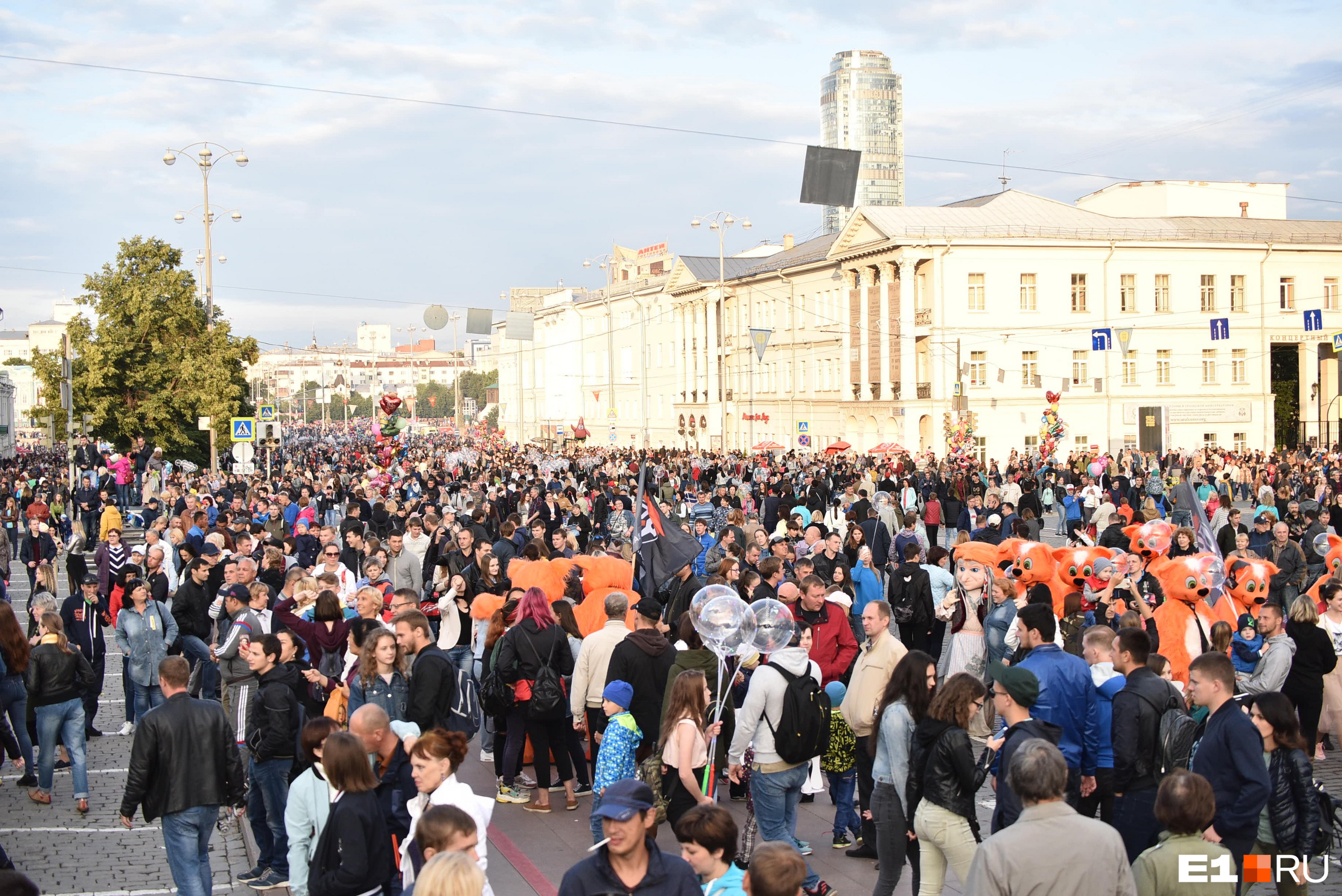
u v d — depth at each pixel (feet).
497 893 26.61
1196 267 214.48
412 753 20.17
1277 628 32.19
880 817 23.75
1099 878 16.47
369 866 19.88
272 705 28.19
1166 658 27.45
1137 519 79.25
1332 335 220.64
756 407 264.11
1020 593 39.58
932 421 204.44
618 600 31.58
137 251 152.46
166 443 152.25
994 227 208.74
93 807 35.09
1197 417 215.31
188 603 41.93
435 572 44.91
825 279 233.76
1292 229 227.81
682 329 297.53
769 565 39.52
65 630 42.63
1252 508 130.00
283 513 83.51
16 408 529.86
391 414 122.62
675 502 97.30
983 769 22.39
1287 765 21.57
